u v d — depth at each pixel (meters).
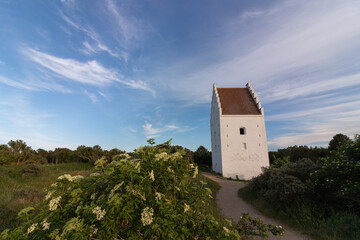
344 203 9.25
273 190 11.51
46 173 17.03
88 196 3.46
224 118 33.16
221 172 31.97
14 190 10.60
